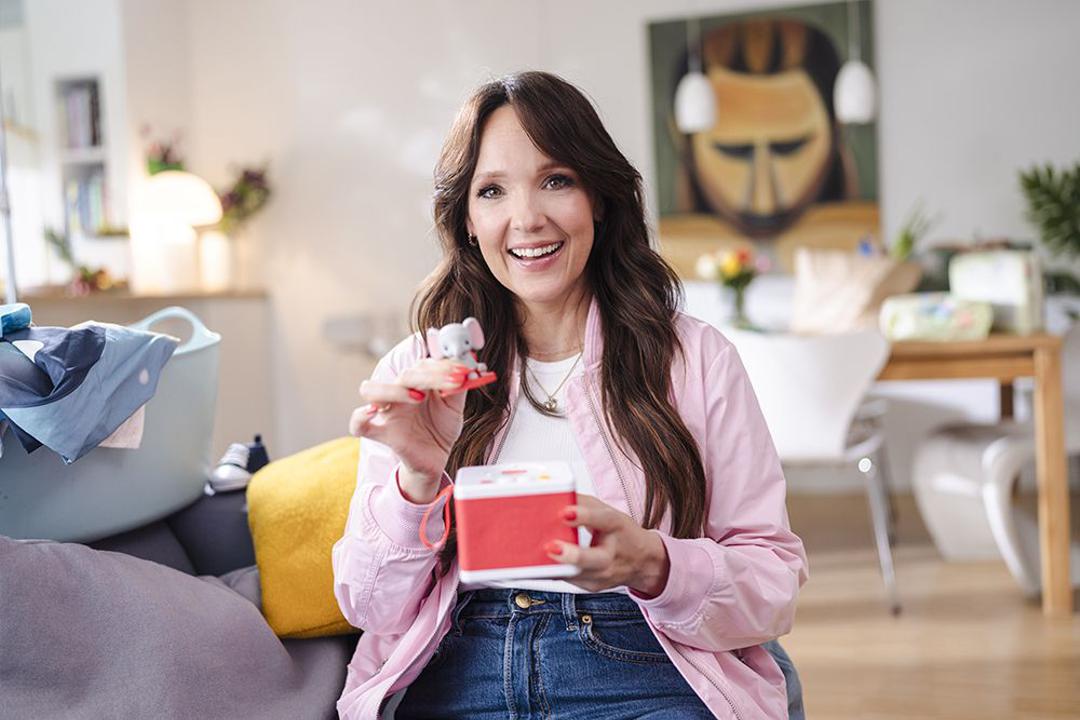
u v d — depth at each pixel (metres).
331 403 5.68
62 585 1.21
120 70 4.95
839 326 4.64
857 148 5.14
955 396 5.11
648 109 5.32
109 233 4.96
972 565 3.63
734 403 1.30
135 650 1.22
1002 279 3.29
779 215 5.23
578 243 1.28
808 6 5.14
